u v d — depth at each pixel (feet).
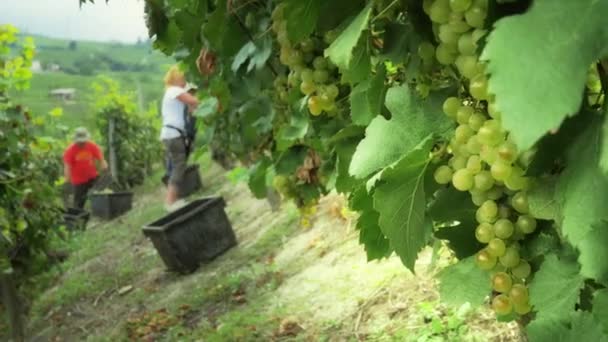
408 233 4.40
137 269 25.53
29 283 20.26
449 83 4.55
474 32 3.57
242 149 13.11
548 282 4.07
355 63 4.95
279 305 16.43
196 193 35.81
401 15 4.85
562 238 3.83
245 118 9.77
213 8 8.30
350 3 4.81
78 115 57.26
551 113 2.40
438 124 4.25
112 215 39.86
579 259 3.40
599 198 3.09
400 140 4.22
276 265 19.17
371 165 4.13
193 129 30.27
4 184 17.95
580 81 2.43
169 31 8.34
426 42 4.47
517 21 2.59
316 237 19.65
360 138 5.81
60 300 24.06
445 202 4.70
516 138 2.43
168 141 30.17
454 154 4.17
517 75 2.49
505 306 4.25
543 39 2.52
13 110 18.30
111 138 48.88
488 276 4.49
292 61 6.47
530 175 3.58
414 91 4.41
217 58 8.70
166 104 30.04
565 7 2.54
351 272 16.12
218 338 15.58
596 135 3.15
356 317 13.83
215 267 22.30
